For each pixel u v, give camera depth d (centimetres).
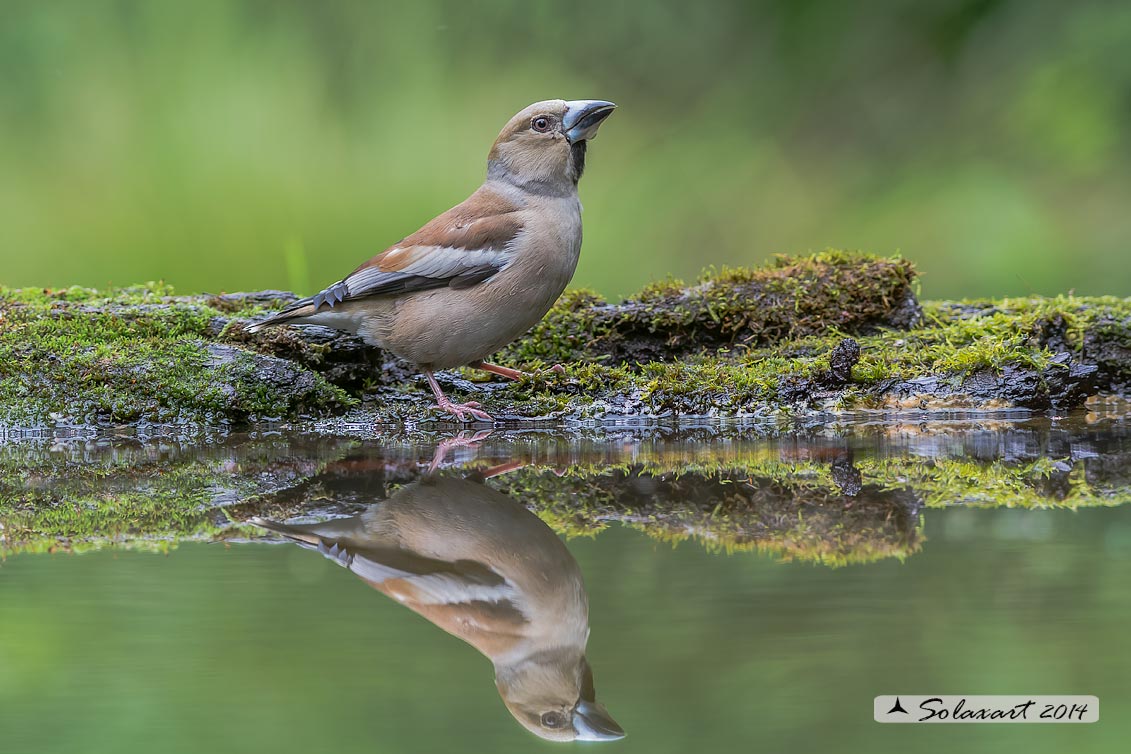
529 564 655
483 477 873
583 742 476
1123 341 1192
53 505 809
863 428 1054
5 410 1103
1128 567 630
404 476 880
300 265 1645
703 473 874
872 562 646
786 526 724
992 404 1111
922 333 1206
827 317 1222
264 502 806
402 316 1064
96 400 1109
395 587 635
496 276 1039
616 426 1099
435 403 1157
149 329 1170
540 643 557
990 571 626
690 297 1230
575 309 1247
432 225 1067
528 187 1072
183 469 922
